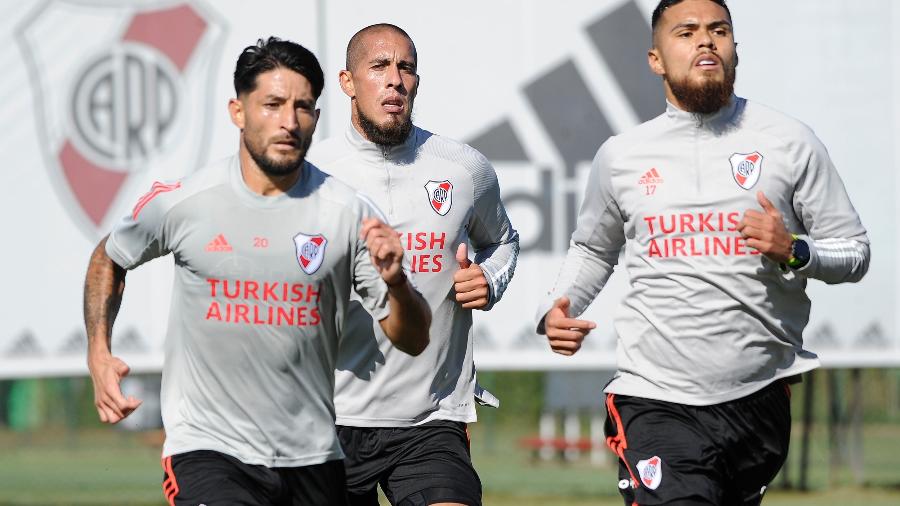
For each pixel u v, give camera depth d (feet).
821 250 58.08
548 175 134.21
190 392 52.49
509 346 133.39
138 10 134.62
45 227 133.69
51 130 134.00
